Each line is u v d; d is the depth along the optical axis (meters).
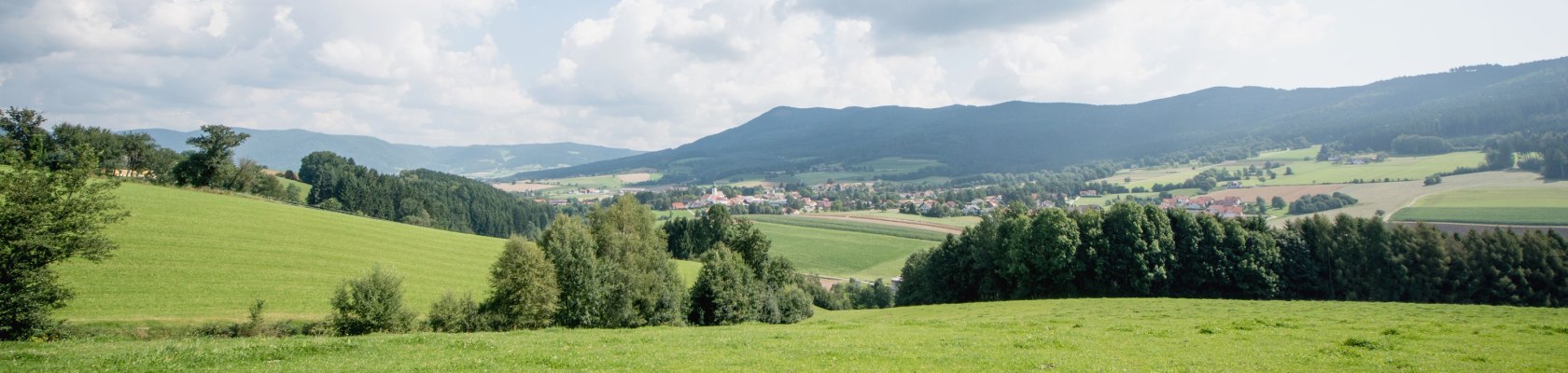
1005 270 90.81
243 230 75.62
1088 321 41.38
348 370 22.70
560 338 32.00
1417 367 23.08
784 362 24.23
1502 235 80.25
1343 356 25.47
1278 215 165.25
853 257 160.38
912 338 31.47
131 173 126.50
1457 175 179.62
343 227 90.06
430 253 83.31
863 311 81.62
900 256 162.38
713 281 63.06
